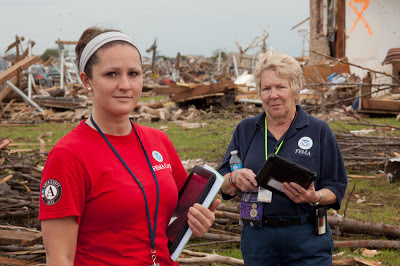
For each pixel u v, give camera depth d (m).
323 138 2.92
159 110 21.70
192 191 2.14
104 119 1.95
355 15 23.59
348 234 5.24
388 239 5.16
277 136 2.99
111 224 1.86
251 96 20.22
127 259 1.87
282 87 2.90
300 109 3.03
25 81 28.28
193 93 22.42
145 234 1.90
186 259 4.18
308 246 2.81
